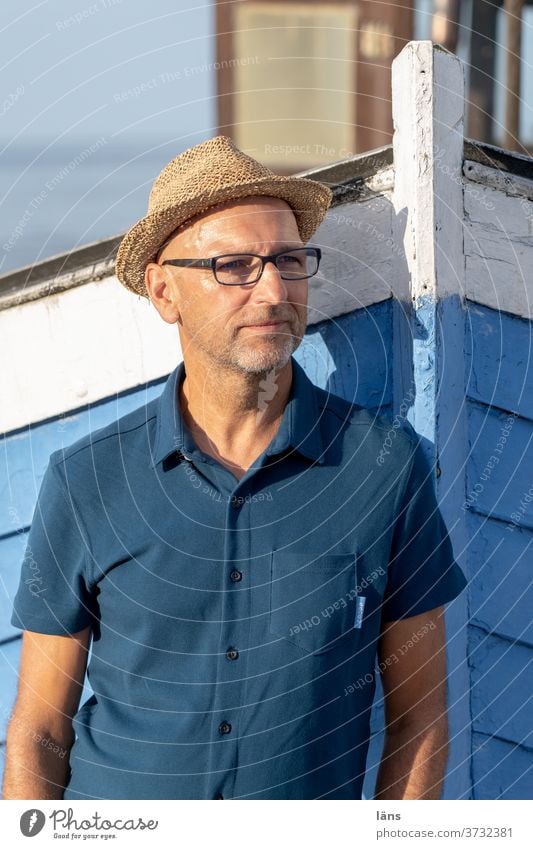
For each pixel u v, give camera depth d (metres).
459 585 1.51
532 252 1.67
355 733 1.44
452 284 1.58
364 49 4.30
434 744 1.47
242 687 1.38
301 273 1.42
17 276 1.86
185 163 1.49
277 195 1.42
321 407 1.48
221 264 1.38
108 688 1.46
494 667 1.76
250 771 1.37
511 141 3.85
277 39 4.34
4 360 1.90
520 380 1.69
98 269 1.78
